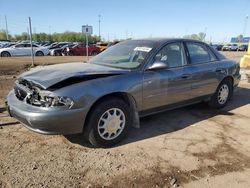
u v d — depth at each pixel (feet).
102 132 11.93
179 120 16.17
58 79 10.96
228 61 18.66
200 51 16.80
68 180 9.62
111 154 11.61
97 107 11.51
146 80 13.01
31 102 11.07
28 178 9.66
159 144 12.71
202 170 10.48
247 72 36.52
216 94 17.99
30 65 45.62
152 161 11.09
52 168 10.37
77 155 11.44
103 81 11.68
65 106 10.59
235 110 18.53
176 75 14.44
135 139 13.21
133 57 14.05
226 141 13.23
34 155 11.34
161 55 14.10
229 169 10.61
